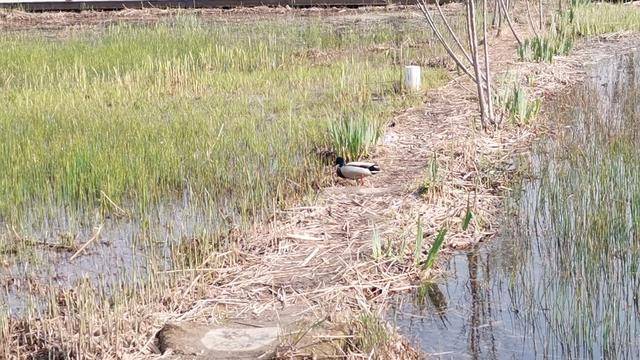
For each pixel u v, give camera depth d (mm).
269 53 18906
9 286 8398
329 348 7004
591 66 17656
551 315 7816
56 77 16875
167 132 12617
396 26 22750
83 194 10516
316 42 20438
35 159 11414
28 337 7277
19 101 14742
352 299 7961
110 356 6875
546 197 10461
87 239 9523
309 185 10773
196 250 8852
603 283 8305
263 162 11492
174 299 7801
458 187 10789
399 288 8289
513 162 11797
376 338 7047
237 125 13047
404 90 15312
